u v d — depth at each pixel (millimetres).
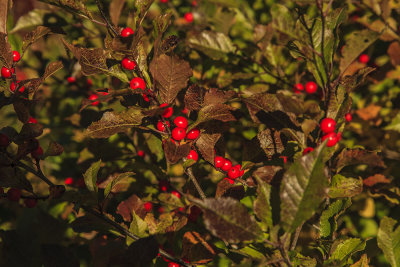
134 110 1177
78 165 1324
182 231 1207
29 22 1321
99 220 1196
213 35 1296
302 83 1359
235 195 1198
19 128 1221
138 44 1166
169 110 1168
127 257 1161
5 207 1332
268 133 1201
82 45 1306
